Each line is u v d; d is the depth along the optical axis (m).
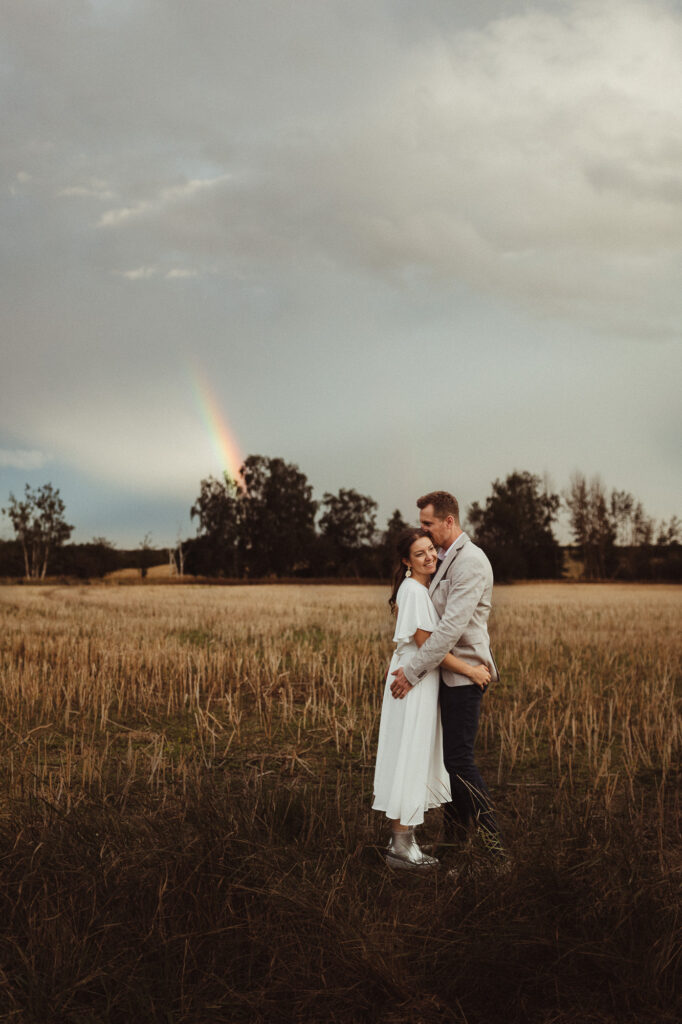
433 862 3.77
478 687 4.28
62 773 5.61
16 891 3.21
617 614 23.11
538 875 3.16
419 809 3.99
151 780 5.12
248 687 9.80
